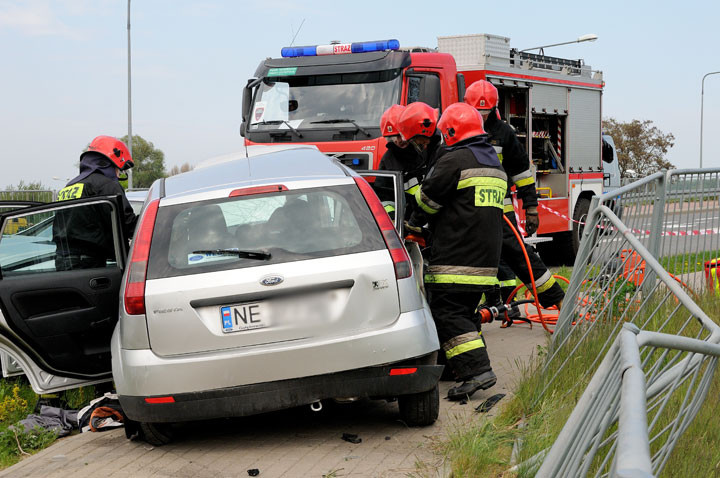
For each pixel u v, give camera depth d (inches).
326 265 176.7
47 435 211.5
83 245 217.9
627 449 64.1
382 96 410.3
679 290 152.6
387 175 239.5
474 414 200.2
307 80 428.8
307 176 193.2
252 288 173.9
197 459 180.5
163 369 172.1
